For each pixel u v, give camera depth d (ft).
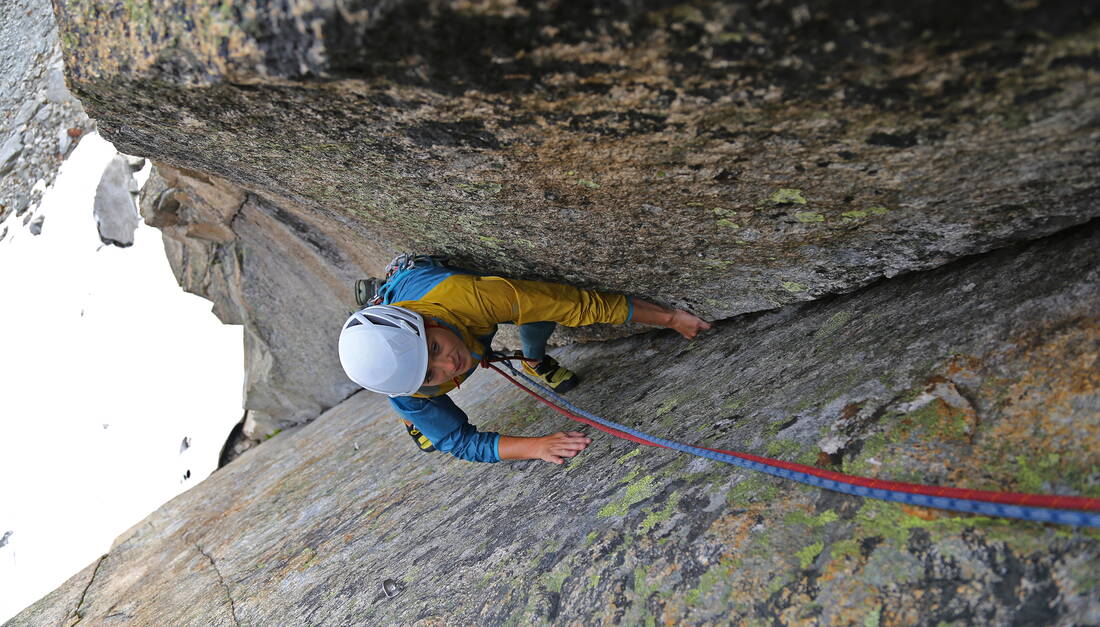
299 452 16.78
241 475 17.75
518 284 8.66
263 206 15.49
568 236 7.87
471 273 8.91
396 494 10.87
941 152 4.92
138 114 6.44
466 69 4.55
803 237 6.86
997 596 4.02
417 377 7.66
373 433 14.88
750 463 5.77
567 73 4.51
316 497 12.96
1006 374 5.09
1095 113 4.27
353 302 18.25
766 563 5.00
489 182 6.63
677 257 8.00
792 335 7.89
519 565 6.77
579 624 5.62
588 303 9.04
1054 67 3.87
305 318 18.75
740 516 5.48
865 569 4.56
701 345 9.51
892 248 6.70
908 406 5.41
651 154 5.59
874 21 3.68
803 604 4.62
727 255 7.68
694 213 6.72
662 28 3.97
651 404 8.56
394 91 4.99
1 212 31.68
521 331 10.11
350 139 6.15
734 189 6.06
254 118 6.01
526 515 7.58
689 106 4.75
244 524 13.75
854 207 6.05
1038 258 5.85
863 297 7.51
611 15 3.92
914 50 3.84
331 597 8.78
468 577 7.19
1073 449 4.33
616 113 5.00
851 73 4.13
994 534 4.24
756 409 6.72
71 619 13.50
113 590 14.19
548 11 3.95
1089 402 4.50
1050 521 3.99
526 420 10.61
